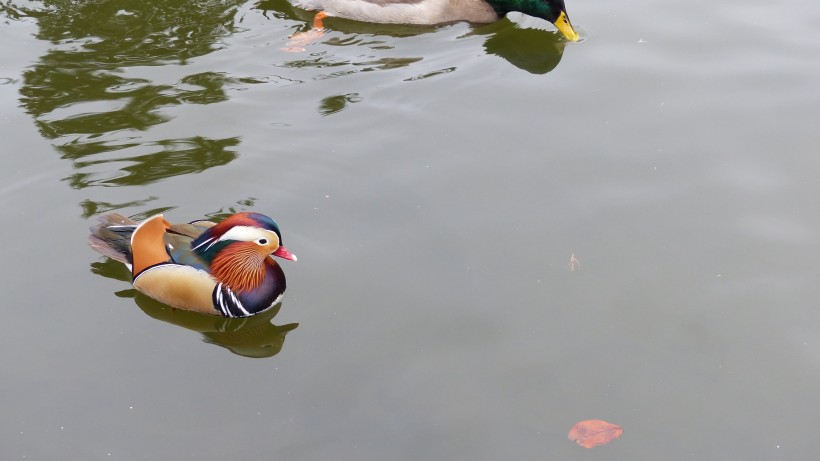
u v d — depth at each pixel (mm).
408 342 3033
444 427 2891
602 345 3029
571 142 3520
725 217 3291
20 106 3598
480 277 3156
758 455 2852
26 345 3021
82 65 3756
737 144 3490
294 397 2936
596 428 2891
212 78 3732
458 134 3549
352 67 3822
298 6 4074
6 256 3184
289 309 3104
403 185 3383
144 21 3947
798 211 3299
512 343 3033
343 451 2846
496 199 3344
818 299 3104
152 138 3504
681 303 3104
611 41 3920
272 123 3574
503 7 4078
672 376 2977
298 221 3279
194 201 3324
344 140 3523
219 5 4035
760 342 3031
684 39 3902
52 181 3361
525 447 2861
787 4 4043
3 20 3926
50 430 2879
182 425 2887
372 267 3178
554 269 3176
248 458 2832
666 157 3461
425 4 4051
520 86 3742
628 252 3213
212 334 3092
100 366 2992
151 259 3115
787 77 3715
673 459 2846
